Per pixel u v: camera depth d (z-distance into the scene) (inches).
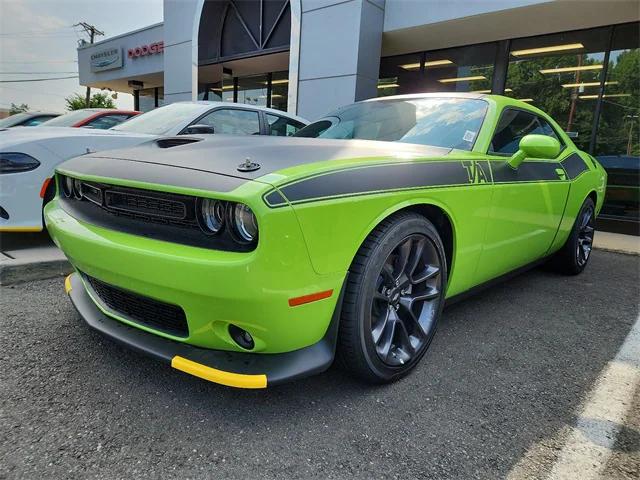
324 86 327.0
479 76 327.9
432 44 334.6
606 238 239.9
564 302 127.7
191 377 76.7
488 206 92.3
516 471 58.1
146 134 159.9
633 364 89.6
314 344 66.9
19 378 74.0
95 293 80.1
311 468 57.1
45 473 54.0
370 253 68.2
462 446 62.6
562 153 136.1
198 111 173.3
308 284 60.1
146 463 56.6
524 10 259.6
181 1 466.9
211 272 55.9
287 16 365.7
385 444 62.3
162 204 63.3
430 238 79.3
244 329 60.1
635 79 264.5
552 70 295.9
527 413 71.2
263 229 54.2
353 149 79.8
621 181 270.5
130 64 612.7
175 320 66.7
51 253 139.9
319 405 70.8
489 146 99.2
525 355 92.4
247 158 67.1
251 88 487.8
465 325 107.4
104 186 70.0
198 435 62.4
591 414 71.5
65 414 65.4
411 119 107.4
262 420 66.4
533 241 116.6
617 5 243.1
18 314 99.5
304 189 59.0
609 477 57.6
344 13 308.7
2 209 134.3
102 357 81.8
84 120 215.6
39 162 138.2
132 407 67.9
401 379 80.1
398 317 78.0
